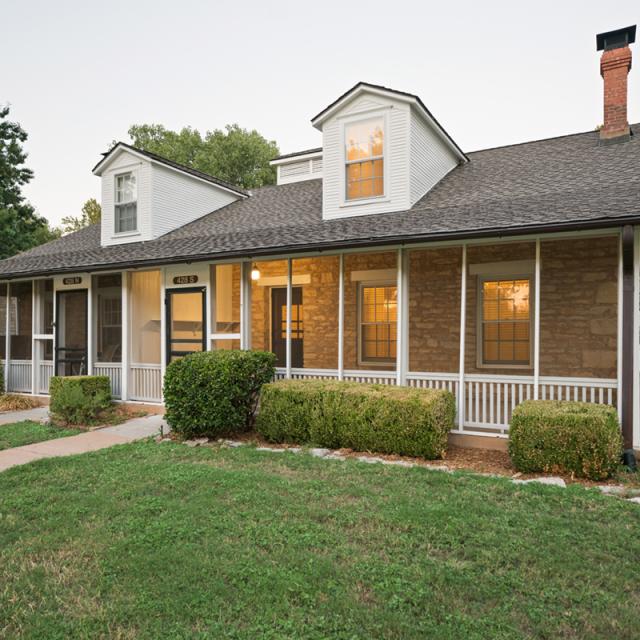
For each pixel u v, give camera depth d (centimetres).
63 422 849
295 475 514
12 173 2281
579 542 343
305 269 1092
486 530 362
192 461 578
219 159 3139
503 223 611
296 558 321
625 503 418
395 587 283
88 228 1477
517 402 841
